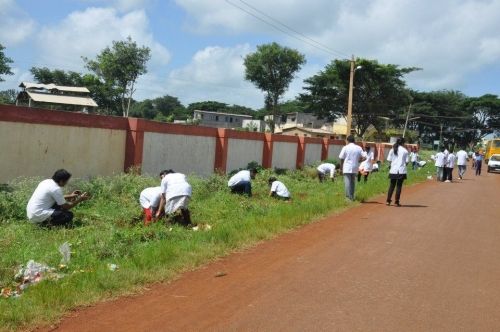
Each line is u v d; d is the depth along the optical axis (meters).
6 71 41.88
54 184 8.82
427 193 18.27
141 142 14.44
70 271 6.26
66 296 5.34
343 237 9.26
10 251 7.02
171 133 15.80
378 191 16.97
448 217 12.29
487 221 12.05
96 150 13.30
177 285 6.12
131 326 4.84
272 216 10.23
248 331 4.80
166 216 9.53
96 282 5.77
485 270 7.30
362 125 63.28
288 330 4.85
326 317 5.21
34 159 11.65
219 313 5.25
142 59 49.16
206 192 13.31
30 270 6.05
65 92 43.97
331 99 61.59
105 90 48.97
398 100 61.47
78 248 7.23
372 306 5.59
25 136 11.38
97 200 11.03
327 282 6.42
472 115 100.19
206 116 90.38
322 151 29.12
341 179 20.58
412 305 5.66
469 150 100.50
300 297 5.82
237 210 11.01
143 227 8.80
